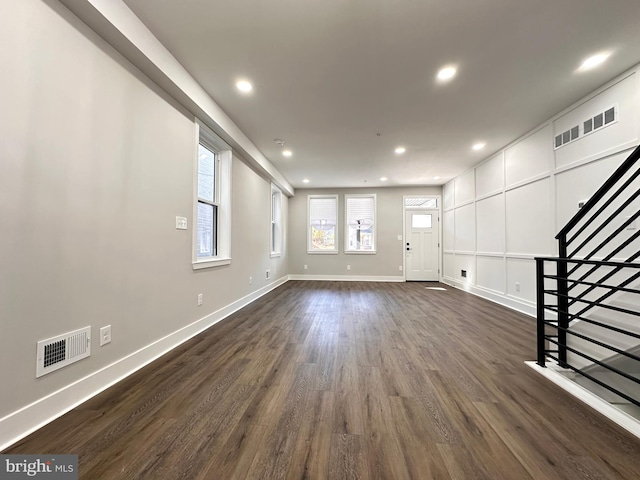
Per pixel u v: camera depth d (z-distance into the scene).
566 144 3.09
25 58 1.34
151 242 2.25
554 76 2.52
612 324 1.95
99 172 1.76
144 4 1.78
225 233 3.65
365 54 2.24
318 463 1.16
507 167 4.21
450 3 1.77
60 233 1.51
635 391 1.95
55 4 1.48
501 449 1.25
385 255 7.31
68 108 1.56
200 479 1.08
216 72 2.48
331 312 3.87
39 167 1.41
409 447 1.26
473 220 5.38
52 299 1.47
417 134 3.82
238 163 4.02
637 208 2.38
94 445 1.26
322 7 1.80
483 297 4.96
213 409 1.55
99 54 1.76
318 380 1.90
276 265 6.32
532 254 3.65
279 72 2.48
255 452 1.23
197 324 2.94
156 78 2.22
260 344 2.60
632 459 1.18
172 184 2.52
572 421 1.45
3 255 1.26
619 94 2.51
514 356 2.32
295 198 7.54
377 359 2.26
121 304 1.93
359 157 4.86
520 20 1.89
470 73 2.47
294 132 3.77
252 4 1.78
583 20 1.89
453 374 1.99
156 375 1.96
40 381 1.40
